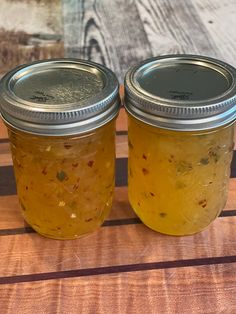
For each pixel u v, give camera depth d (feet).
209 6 1.63
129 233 0.84
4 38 1.42
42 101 0.71
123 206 0.89
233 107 0.71
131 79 0.74
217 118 0.70
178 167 0.75
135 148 0.78
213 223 0.86
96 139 0.74
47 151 0.73
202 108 0.68
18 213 0.87
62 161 0.74
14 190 0.91
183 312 0.71
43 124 0.68
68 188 0.77
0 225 0.85
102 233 0.84
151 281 0.75
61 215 0.79
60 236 0.82
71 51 1.37
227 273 0.77
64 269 0.78
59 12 1.58
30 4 1.62
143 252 0.80
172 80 0.76
